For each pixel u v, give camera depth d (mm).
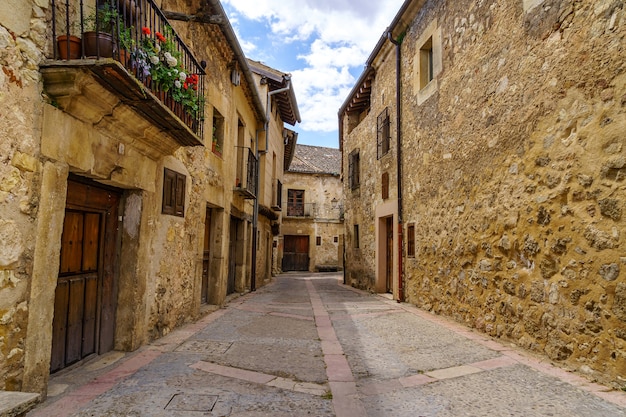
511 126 4551
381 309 7207
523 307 4250
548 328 3861
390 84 9195
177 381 3271
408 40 8062
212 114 6719
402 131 8281
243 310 7090
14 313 2443
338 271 24578
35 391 2629
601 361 3230
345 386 3303
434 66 6754
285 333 5281
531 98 4211
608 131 3232
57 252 2812
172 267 5078
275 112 14883
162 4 4660
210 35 6387
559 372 3477
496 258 4773
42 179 2641
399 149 8289
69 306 3416
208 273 7402
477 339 4734
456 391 3162
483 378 3436
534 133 4145
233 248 9539
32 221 2584
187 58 5180
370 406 2889
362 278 11617
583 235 3451
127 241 4156
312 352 4359
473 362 3896
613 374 3107
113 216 4074
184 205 5438
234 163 8477
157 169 4559
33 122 2561
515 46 4527
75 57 2783
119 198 4168
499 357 3992
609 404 2785
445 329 5320
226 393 3059
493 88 4953
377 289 10016
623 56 3119
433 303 6602
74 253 3480
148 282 4383
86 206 3582
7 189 2363
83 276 3619
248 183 9602
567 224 3645
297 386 3293
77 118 3000
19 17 2434
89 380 3221
